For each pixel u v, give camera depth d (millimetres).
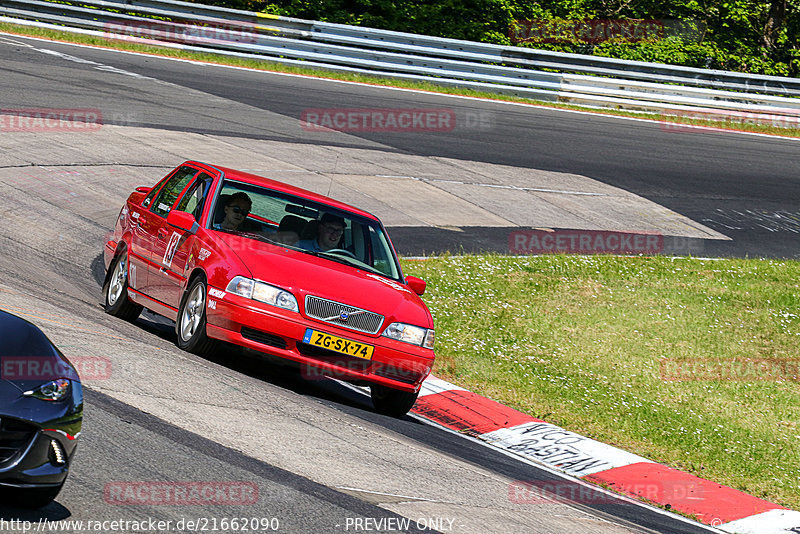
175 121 58094
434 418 26531
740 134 79562
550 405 29312
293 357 21844
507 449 24844
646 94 82625
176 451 15414
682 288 44125
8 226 36250
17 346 12617
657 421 29578
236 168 51125
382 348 22438
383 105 70625
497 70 81000
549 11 109938
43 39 74688
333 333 22062
